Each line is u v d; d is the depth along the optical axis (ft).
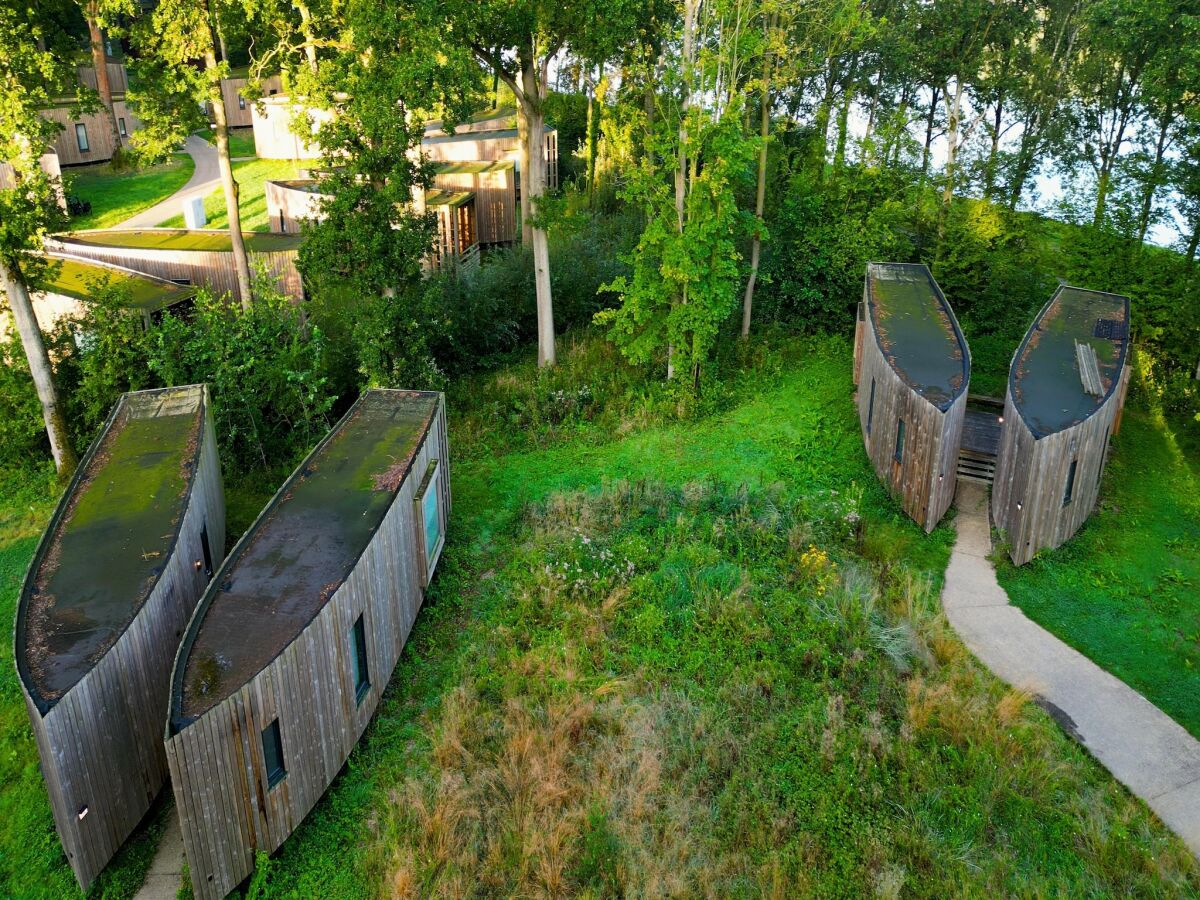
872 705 46.09
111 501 49.73
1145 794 40.93
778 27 81.71
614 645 50.80
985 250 89.97
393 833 39.06
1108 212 82.12
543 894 36.45
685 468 70.08
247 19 73.97
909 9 95.40
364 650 44.19
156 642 41.91
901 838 38.58
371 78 69.21
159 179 140.26
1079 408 58.54
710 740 43.83
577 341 91.86
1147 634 51.34
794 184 94.48
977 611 53.67
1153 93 77.97
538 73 91.15
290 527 46.73
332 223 72.69
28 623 39.91
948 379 63.10
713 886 36.73
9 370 73.46
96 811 37.09
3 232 61.21
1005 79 97.55
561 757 42.65
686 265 73.31
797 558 57.67
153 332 71.87
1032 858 38.09
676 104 79.92
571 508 64.34
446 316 84.17
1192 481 66.39
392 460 53.93
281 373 72.38
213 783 34.78
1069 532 59.52
